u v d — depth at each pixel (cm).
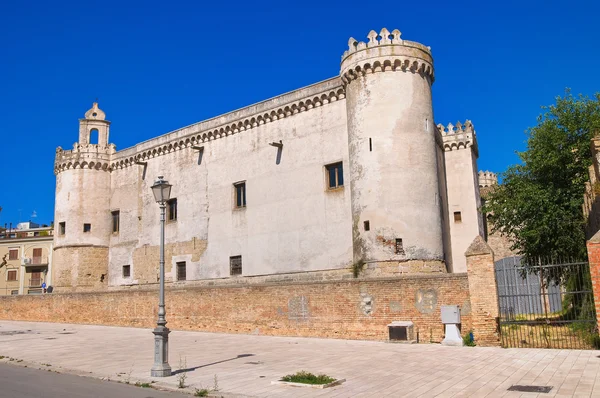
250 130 3772
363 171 2986
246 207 3691
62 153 4719
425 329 2027
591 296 1819
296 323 2383
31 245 6625
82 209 4569
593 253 1565
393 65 3031
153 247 4256
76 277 4456
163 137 4319
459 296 1966
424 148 3019
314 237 3284
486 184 5006
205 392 1223
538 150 2870
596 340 1689
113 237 4622
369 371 1445
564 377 1268
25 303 3847
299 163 3444
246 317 2562
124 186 4603
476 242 1920
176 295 2897
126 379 1420
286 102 3547
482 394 1132
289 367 1550
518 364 1469
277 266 3438
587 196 2402
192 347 2127
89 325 3325
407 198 2902
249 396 1170
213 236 3859
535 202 2634
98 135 4800
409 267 2823
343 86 3259
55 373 1574
